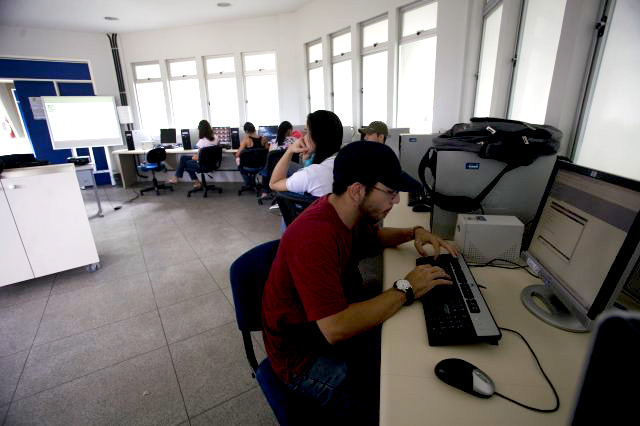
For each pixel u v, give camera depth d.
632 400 0.28
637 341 0.28
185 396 1.48
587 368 0.31
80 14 5.07
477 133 1.31
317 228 0.78
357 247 1.19
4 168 2.49
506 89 2.50
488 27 3.06
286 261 0.81
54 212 2.47
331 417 0.86
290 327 0.90
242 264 1.02
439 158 1.30
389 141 3.62
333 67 5.28
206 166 5.12
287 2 5.05
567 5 1.55
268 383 0.94
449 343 0.77
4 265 2.36
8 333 1.95
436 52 3.57
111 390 1.52
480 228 1.15
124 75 6.48
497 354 0.74
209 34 6.04
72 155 6.37
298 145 1.98
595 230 0.77
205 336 1.87
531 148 1.17
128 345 1.82
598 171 0.78
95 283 2.52
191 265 2.79
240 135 6.13
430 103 4.08
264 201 4.84
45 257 2.49
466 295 0.90
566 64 1.57
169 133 6.33
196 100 6.57
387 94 4.41
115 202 5.05
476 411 0.60
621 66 1.36
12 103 6.89
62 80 6.07
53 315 2.12
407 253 1.25
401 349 0.76
